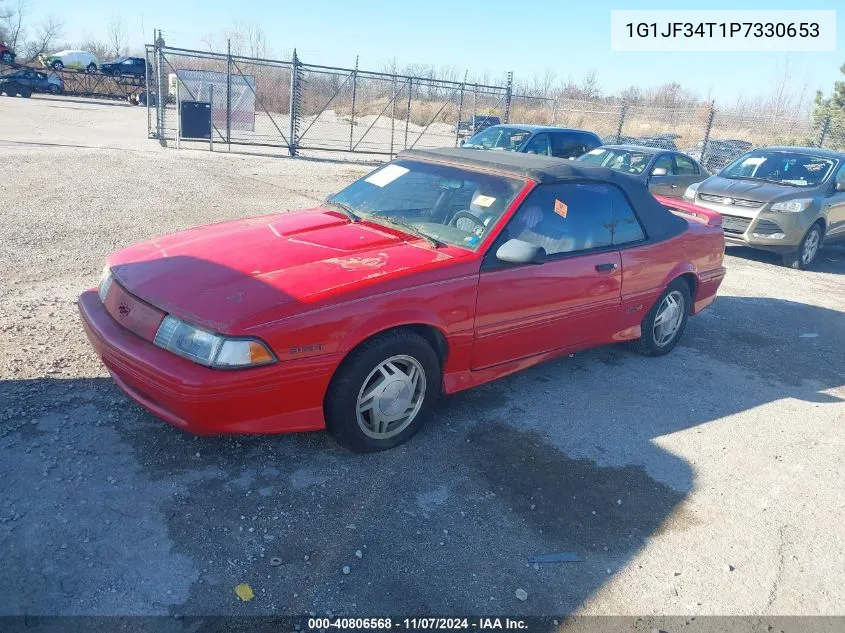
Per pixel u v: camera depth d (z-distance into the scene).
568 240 4.58
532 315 4.34
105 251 7.47
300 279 3.51
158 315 3.39
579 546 3.23
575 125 30.97
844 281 9.67
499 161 4.73
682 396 5.03
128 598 2.64
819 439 4.52
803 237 9.92
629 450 4.16
